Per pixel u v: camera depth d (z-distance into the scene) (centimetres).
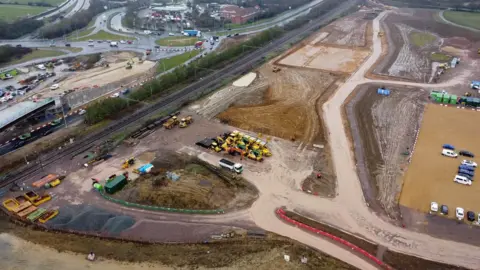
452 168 8450
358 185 7919
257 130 10075
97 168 8431
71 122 10769
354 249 6234
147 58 16800
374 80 13788
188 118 10469
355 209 7212
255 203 7350
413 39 19125
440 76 14162
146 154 8994
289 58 16312
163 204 7225
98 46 19062
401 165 8600
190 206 7169
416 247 6294
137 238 6450
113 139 9650
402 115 11006
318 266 5847
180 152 9075
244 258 5991
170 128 10188
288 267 5794
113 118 10869
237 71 14538
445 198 7456
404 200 7450
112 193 7550
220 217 6969
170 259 5994
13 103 11981
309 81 13612
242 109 11288
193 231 6625
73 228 6694
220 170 8362
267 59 16075
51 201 7388
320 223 6838
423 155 8981
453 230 6662
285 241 6378
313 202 7394
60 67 15888
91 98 12388
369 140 9675
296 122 10481
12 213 7094
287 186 7869
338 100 11988
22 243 6378
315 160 8794
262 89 12825
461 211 6919
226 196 7475
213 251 6159
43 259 6031
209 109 11344
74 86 13625
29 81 14062
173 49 18250
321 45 18362
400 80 13775
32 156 8931
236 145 9225
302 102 11800
